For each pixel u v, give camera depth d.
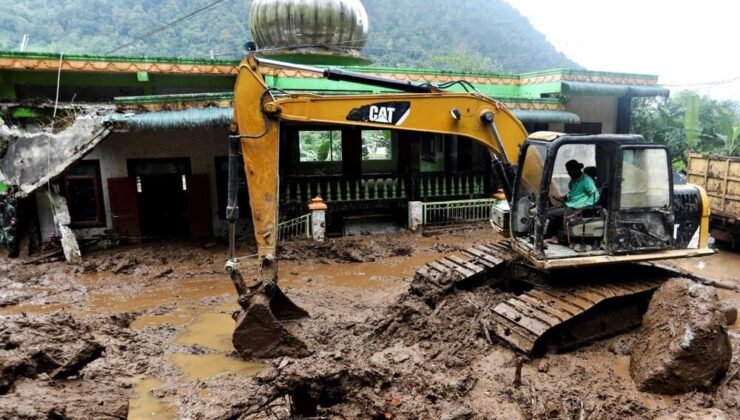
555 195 7.71
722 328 5.96
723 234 13.31
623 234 7.20
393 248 13.23
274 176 7.24
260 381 6.06
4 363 4.34
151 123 11.95
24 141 12.11
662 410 5.58
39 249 12.96
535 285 7.97
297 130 14.81
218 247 13.71
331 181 14.76
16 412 3.83
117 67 12.62
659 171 7.23
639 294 7.58
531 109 15.93
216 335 7.88
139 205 14.27
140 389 6.12
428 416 5.27
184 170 14.49
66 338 5.26
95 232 13.96
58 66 12.17
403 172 15.66
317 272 11.55
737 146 19.55
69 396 4.34
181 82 13.85
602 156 7.34
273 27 15.04
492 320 7.23
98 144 12.82
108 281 10.98
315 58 15.07
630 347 7.15
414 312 7.66
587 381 6.22
